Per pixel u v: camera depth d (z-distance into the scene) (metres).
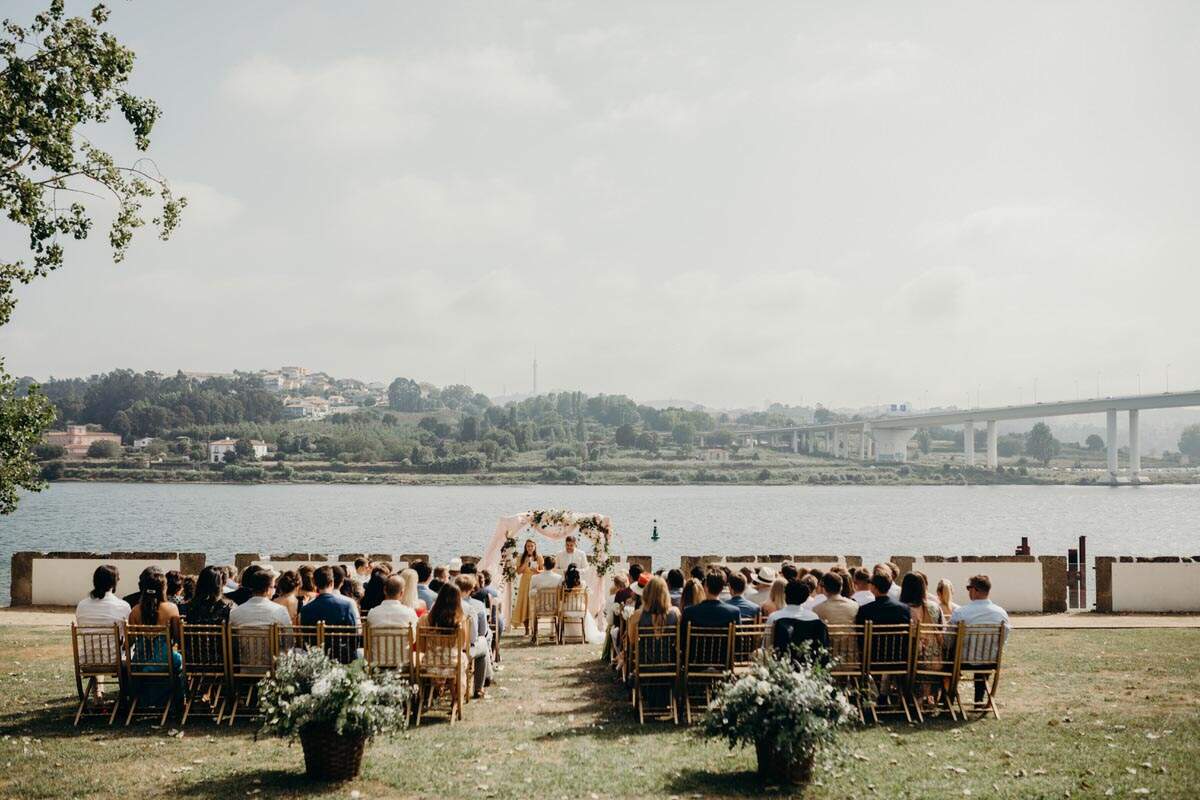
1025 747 8.94
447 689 11.11
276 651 9.98
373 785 7.92
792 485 187.88
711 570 10.48
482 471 189.38
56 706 10.78
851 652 10.18
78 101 16.20
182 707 10.24
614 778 8.06
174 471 182.38
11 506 17.98
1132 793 7.50
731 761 8.61
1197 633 16.61
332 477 180.62
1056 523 87.19
